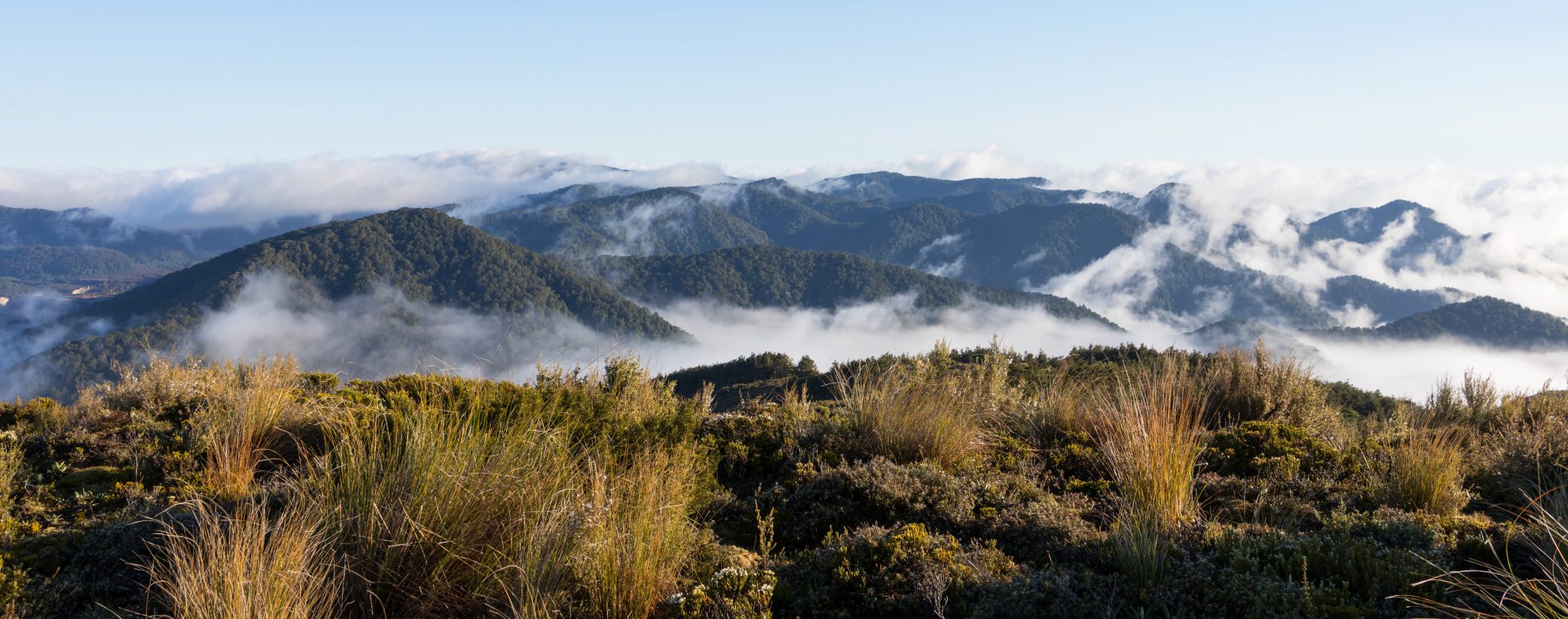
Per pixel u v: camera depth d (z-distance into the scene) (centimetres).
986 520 491
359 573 374
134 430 636
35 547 422
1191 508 486
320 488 416
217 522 405
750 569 429
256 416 582
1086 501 544
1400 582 383
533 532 379
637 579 374
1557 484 535
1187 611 371
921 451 630
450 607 376
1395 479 541
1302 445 675
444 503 402
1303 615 357
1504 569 401
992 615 373
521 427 492
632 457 555
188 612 325
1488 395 882
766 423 737
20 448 568
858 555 432
